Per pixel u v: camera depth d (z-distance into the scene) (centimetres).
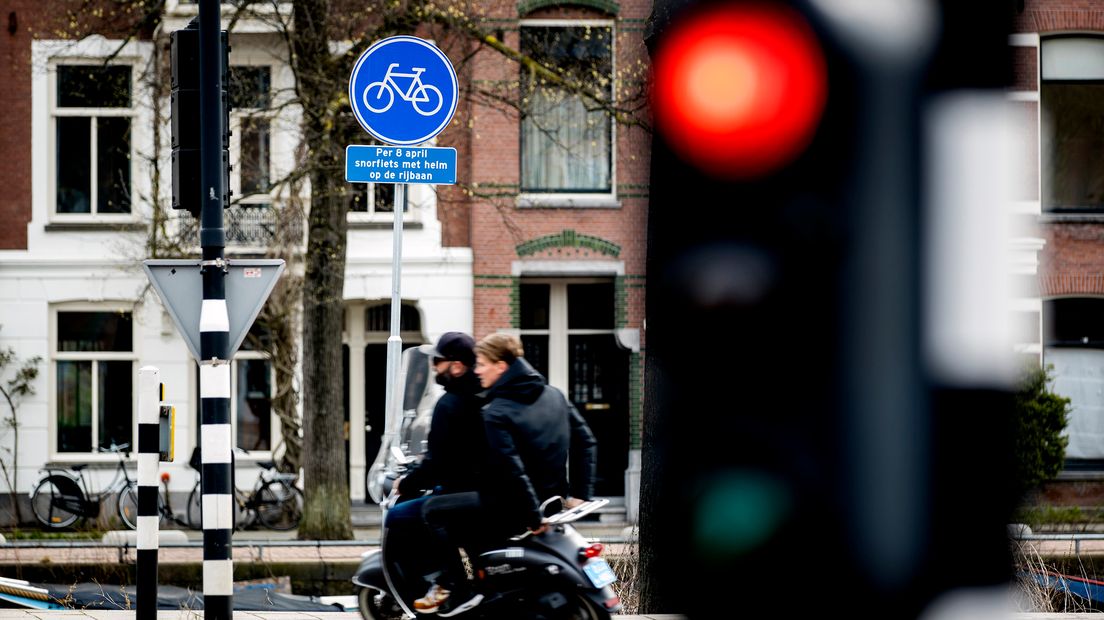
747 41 455
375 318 3800
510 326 3675
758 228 453
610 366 3772
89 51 3669
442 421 1212
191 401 3688
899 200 447
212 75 1267
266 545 2469
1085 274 3597
